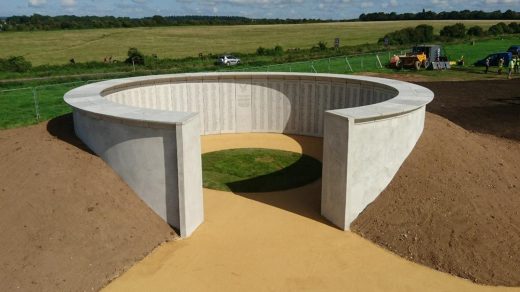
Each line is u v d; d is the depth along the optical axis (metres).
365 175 10.49
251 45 72.44
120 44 73.56
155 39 84.12
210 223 10.78
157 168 10.02
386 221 10.30
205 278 8.59
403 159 11.72
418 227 9.96
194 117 10.05
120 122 10.30
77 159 11.27
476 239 9.54
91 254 8.88
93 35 91.81
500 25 87.69
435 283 8.55
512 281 8.59
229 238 10.06
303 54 53.59
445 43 68.38
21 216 9.57
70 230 9.25
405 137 11.55
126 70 40.94
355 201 10.45
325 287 8.38
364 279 8.62
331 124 10.33
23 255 8.62
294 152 16.53
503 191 11.36
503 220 10.18
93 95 13.34
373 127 10.30
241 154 16.31
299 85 18.27
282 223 10.79
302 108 18.50
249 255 9.38
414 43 67.56
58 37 85.75
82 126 11.93
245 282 8.49
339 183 10.29
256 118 19.11
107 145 10.95
